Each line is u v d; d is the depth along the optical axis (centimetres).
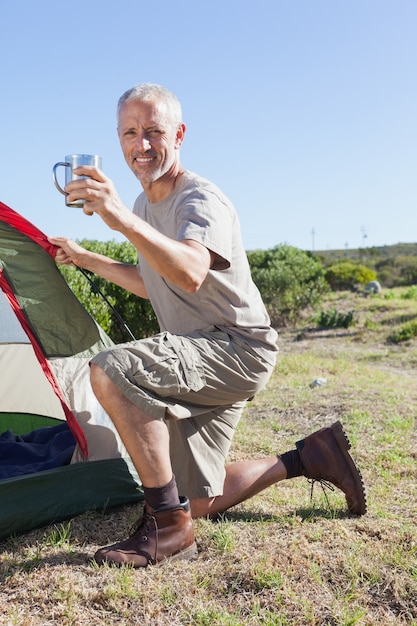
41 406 477
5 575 269
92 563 274
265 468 328
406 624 235
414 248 8412
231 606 245
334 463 328
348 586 258
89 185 241
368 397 664
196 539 298
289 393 707
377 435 502
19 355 464
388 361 1076
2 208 320
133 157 295
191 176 299
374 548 289
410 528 310
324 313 1636
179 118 301
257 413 610
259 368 300
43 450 412
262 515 331
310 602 245
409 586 256
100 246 895
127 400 269
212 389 289
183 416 283
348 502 331
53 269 354
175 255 255
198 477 303
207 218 277
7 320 454
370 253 7281
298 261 1723
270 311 1655
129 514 338
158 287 312
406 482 393
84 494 334
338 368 909
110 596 249
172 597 250
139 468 274
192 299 299
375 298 2019
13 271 347
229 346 291
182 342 282
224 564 274
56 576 264
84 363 363
